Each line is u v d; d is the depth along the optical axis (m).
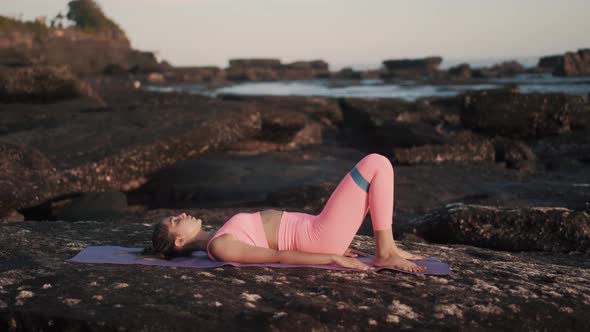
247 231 3.71
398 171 11.45
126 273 3.37
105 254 3.82
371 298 3.10
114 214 7.85
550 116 16.11
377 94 43.69
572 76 63.88
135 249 4.05
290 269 3.58
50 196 8.38
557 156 13.89
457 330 2.76
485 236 6.00
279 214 3.80
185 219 3.80
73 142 10.97
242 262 3.63
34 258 3.74
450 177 10.80
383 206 3.60
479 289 3.31
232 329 2.65
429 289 3.28
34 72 16.08
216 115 13.05
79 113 14.12
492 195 9.12
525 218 5.92
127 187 10.47
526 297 3.17
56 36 66.31
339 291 3.16
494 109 16.44
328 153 14.74
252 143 14.88
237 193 9.51
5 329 2.75
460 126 20.81
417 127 16.25
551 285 3.49
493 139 13.98
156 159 10.94
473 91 17.27
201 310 2.80
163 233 3.72
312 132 16.83
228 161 12.23
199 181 10.41
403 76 82.88
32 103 16.16
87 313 2.71
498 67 88.00
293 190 8.61
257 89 58.25
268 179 10.45
